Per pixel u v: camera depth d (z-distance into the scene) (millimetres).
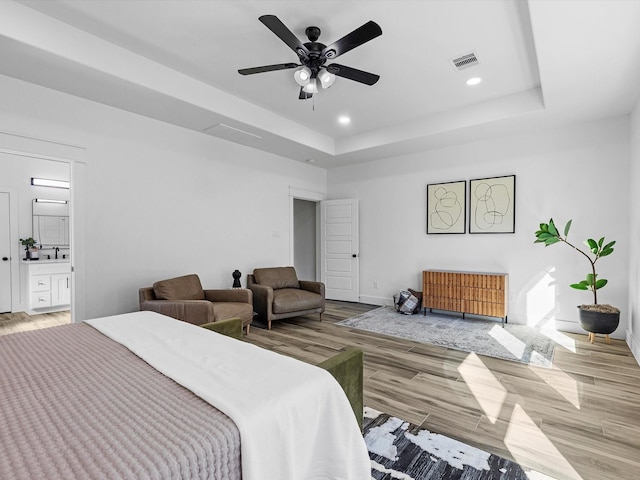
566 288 4004
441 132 4184
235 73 3229
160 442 745
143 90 3031
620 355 3146
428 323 4352
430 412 2121
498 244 4473
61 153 3104
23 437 762
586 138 3863
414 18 2381
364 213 5824
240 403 912
